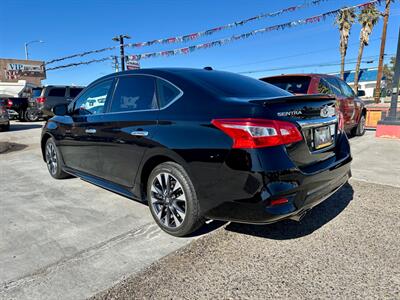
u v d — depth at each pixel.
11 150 8.00
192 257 2.59
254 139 2.31
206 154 2.51
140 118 3.09
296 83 6.55
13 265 2.50
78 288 2.21
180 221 2.84
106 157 3.60
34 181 4.89
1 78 35.91
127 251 2.70
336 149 3.09
